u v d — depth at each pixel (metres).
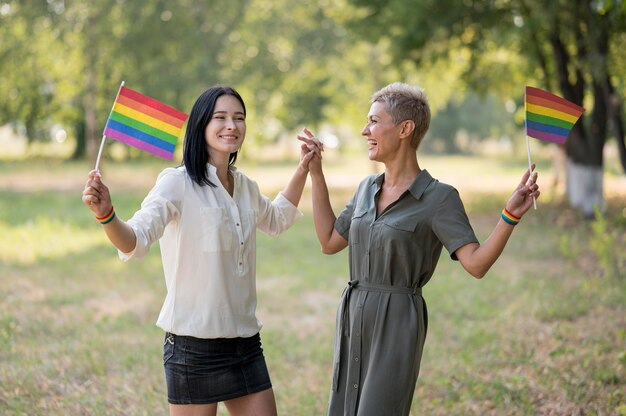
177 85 26.09
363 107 34.69
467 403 6.14
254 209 4.23
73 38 26.00
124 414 5.91
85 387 6.56
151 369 7.10
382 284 3.95
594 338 7.86
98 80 27.00
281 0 28.95
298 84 33.66
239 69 27.72
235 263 3.99
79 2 24.83
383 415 3.85
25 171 34.81
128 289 10.99
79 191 26.00
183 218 3.88
